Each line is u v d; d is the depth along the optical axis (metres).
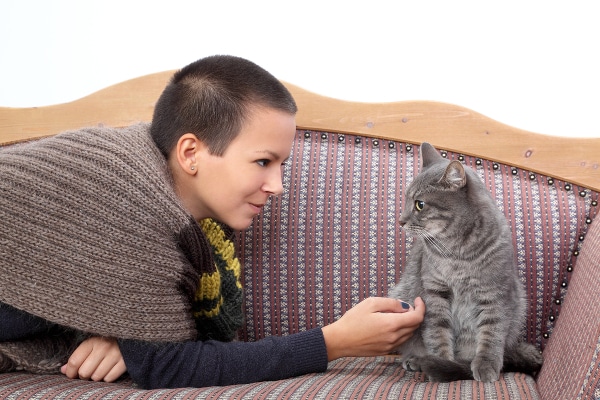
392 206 1.63
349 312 1.29
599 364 0.91
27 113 1.78
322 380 1.12
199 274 1.23
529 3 1.87
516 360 1.37
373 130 1.70
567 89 1.87
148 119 1.75
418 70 1.93
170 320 1.11
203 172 1.23
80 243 1.06
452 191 1.42
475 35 1.90
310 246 1.63
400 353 1.53
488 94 1.91
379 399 0.99
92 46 2.05
